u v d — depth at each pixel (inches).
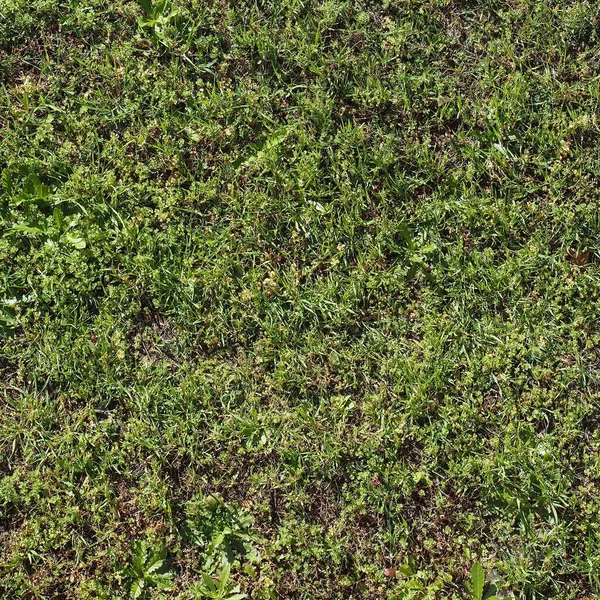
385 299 131.2
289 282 131.4
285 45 134.8
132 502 127.7
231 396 129.6
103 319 130.3
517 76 134.7
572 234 132.3
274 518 128.3
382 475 128.5
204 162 133.3
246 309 130.8
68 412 129.2
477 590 126.0
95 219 131.9
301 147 133.3
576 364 130.5
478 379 130.0
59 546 126.9
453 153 134.4
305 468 128.6
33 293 130.3
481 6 135.9
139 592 126.2
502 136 134.2
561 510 128.1
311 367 130.0
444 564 127.6
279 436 129.0
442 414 129.2
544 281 131.6
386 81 135.1
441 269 131.6
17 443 128.5
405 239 132.0
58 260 130.3
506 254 131.9
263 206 132.1
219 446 129.0
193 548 127.6
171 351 130.6
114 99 133.8
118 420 129.3
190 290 130.6
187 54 135.0
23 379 129.5
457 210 132.6
